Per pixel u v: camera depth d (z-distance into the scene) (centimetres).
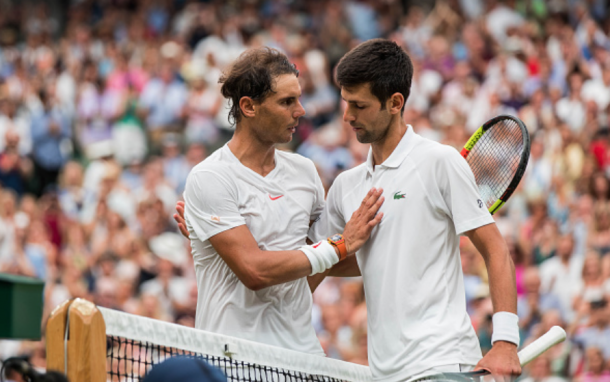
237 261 1393
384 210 1392
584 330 3291
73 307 1133
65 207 4825
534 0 4966
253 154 1478
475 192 1340
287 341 1470
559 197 3875
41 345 3353
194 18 5978
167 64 5603
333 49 5556
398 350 1344
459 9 5312
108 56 5894
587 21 4544
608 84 4238
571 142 4022
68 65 5866
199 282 1502
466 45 5000
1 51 6178
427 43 5097
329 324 3472
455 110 4516
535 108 4322
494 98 4466
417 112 4584
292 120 1452
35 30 6388
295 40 5419
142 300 3772
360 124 1386
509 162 1563
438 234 1359
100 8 6531
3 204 4403
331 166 4500
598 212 3616
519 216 3891
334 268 1589
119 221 4331
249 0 5975
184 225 1606
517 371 1233
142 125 5462
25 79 5794
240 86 1445
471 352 1323
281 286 1471
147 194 4650
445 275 1352
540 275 3569
